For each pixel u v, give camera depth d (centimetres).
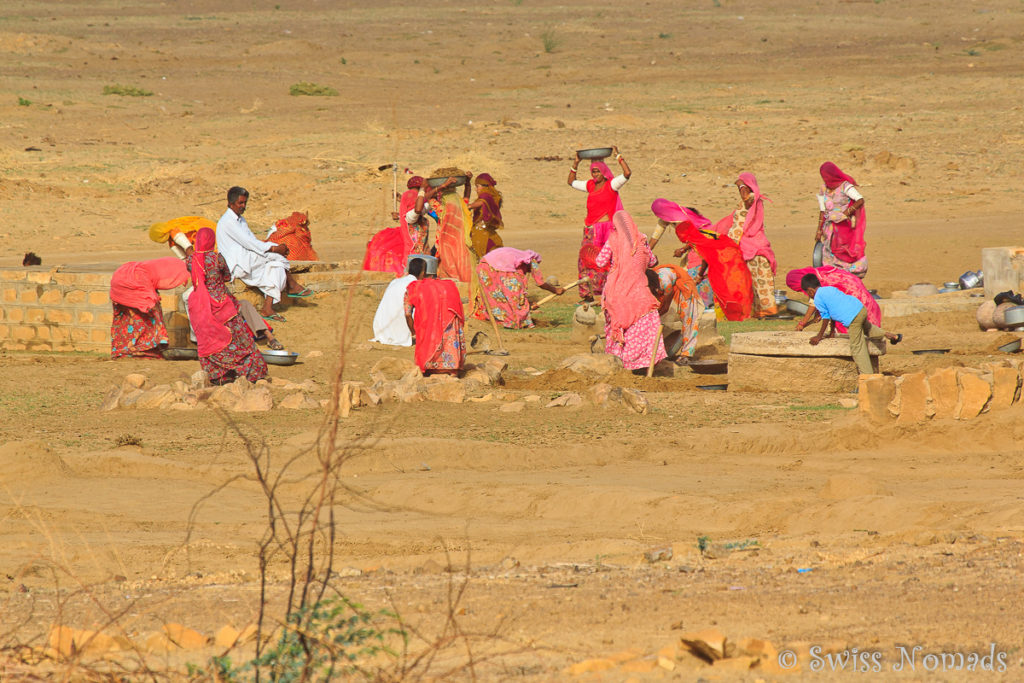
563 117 17500
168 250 10331
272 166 13562
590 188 7000
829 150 14525
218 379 4925
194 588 2303
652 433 3969
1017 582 2044
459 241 6825
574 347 6184
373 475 3541
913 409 3891
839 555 2409
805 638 1741
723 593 2061
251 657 1697
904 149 14612
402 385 4628
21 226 11075
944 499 3017
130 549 2759
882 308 7125
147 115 17588
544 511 3136
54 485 3459
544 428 4084
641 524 2981
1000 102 17688
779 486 3247
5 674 1625
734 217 7075
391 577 2386
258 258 6322
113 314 5909
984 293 7344
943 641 1705
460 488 3297
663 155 14500
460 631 1773
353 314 6462
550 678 1575
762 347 4812
